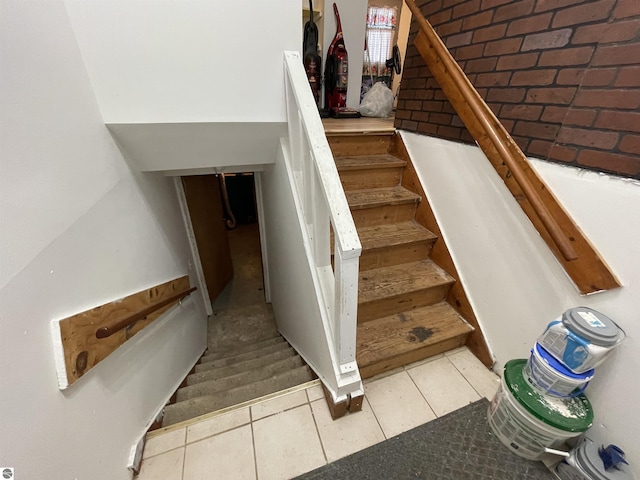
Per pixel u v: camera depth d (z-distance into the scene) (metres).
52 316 0.72
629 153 0.82
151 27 0.96
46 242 0.73
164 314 1.55
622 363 0.92
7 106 0.64
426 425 1.26
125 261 1.17
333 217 0.89
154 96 1.07
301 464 1.13
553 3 0.97
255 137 1.38
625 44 0.78
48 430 0.68
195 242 2.48
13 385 0.60
